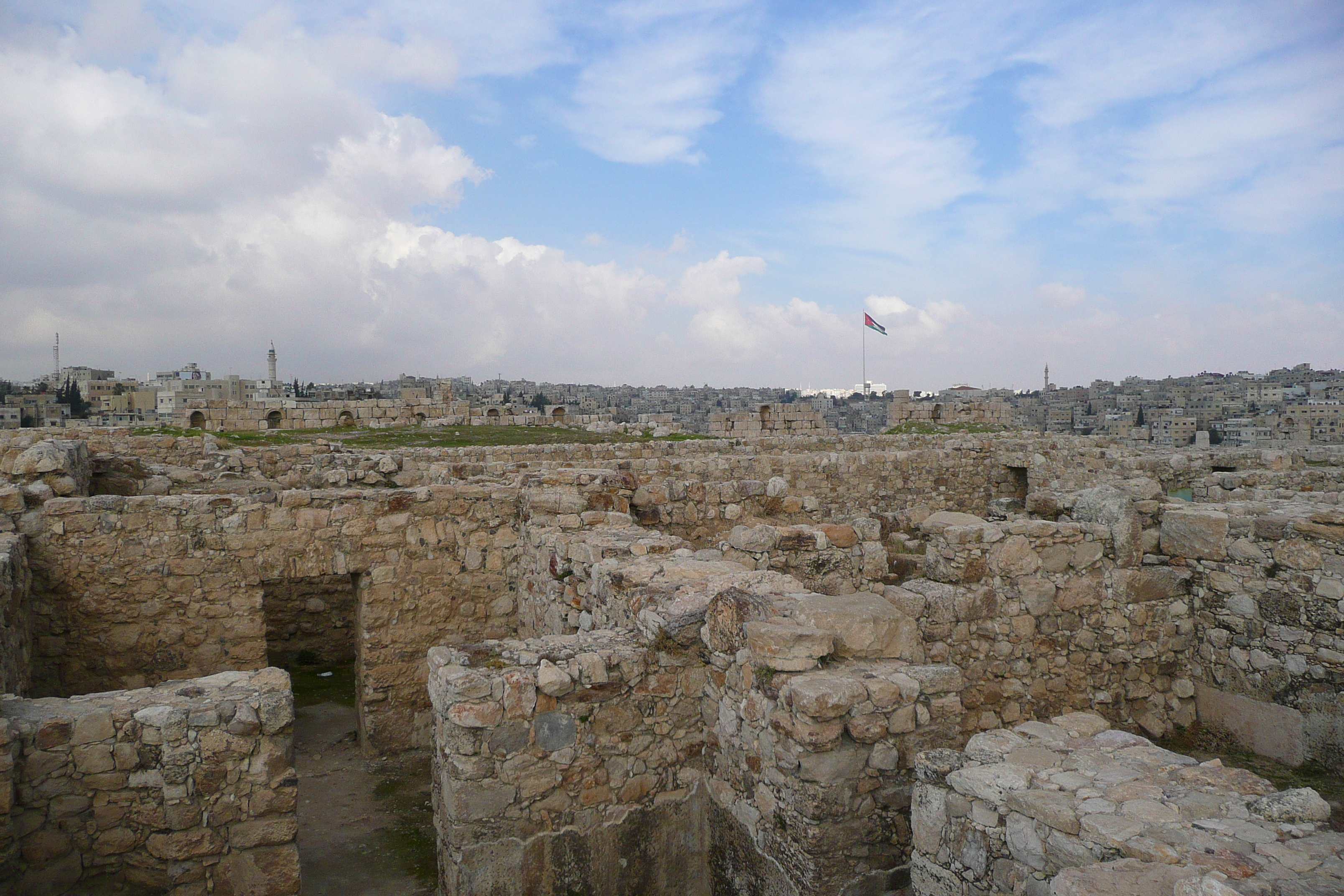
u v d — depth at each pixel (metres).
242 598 10.32
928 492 25.80
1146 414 152.25
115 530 9.83
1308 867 3.50
